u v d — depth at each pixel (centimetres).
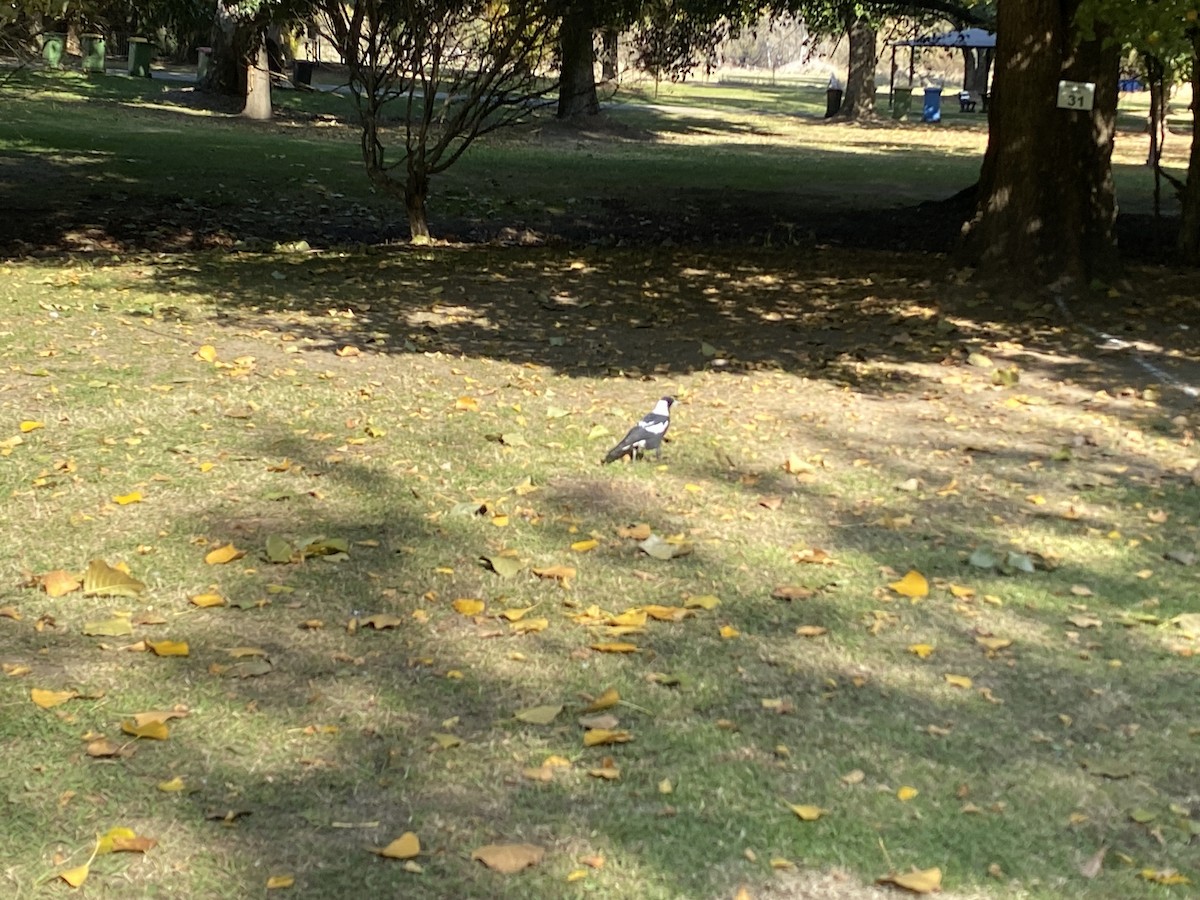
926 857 486
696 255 2064
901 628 693
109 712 580
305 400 1111
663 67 2403
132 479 892
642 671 635
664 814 510
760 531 836
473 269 1855
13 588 714
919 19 3562
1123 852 495
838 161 4216
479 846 485
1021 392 1217
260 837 490
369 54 2108
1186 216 2058
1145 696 623
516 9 2062
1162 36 1330
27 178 2592
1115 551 816
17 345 1264
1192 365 1323
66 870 466
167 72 6228
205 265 1833
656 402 1148
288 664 634
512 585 739
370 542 791
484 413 1088
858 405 1159
